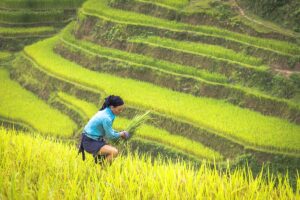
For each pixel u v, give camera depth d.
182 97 34.84
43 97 40.75
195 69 36.81
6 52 53.62
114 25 43.22
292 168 26.50
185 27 40.22
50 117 36.69
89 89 38.00
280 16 38.53
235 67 35.41
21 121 36.34
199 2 41.69
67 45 45.62
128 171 8.27
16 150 9.11
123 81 38.56
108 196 6.80
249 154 27.42
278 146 27.20
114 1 45.62
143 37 41.25
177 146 28.84
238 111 32.25
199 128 29.88
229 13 39.53
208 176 7.45
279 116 31.59
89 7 46.31
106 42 43.25
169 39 40.12
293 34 36.97
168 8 41.72
